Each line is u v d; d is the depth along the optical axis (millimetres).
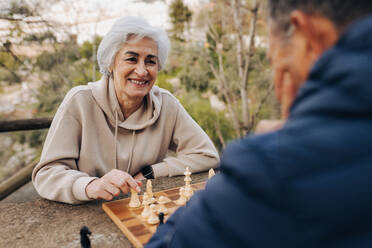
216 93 4453
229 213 403
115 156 1633
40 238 990
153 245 651
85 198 1227
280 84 491
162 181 1580
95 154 1574
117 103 1608
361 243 336
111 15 4125
